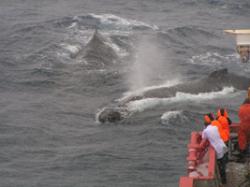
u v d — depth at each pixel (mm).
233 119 110188
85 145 99438
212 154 59094
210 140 61094
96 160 92438
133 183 84188
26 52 159875
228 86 129875
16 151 96812
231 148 67562
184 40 175250
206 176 55375
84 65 147250
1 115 113562
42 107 119000
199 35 181500
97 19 197250
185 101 121375
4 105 119875
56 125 109062
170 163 90875
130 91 129500
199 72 144250
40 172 88562
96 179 85812
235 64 151375
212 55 159750
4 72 141500
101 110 117312
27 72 141750
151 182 84438
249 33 66750
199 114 112625
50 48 161750
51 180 85688
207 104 119625
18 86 132625
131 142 100125
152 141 99938
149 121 109562
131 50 162750
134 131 105188
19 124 108875
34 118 112562
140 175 86875
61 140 101938
